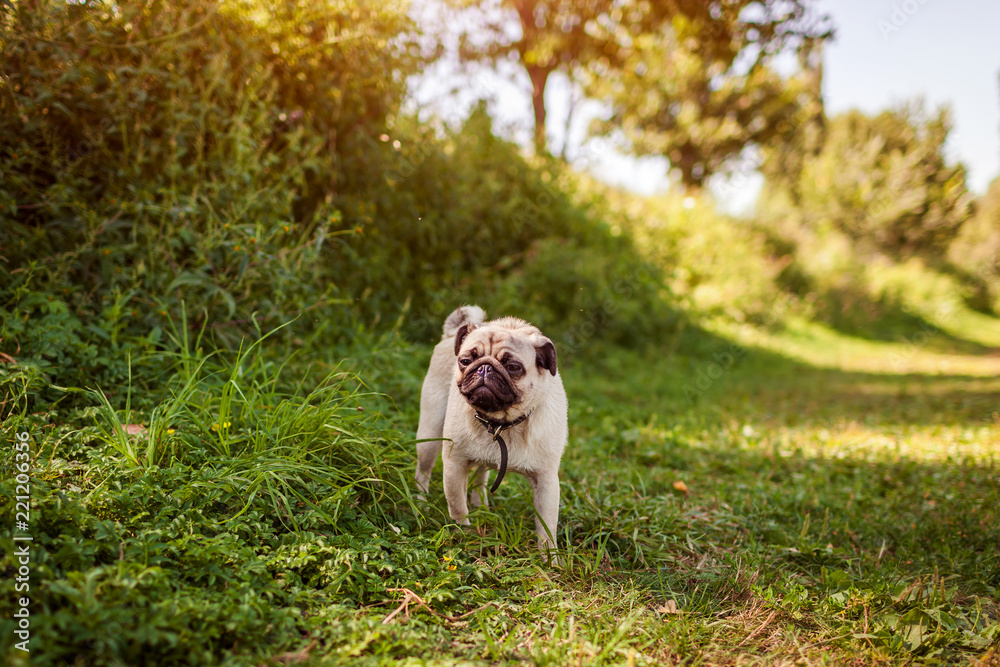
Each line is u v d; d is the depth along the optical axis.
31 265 4.19
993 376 14.00
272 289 4.95
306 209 6.37
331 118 6.39
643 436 6.11
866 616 2.82
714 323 15.44
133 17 4.87
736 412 8.51
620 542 3.58
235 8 5.38
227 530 2.64
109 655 1.84
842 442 6.67
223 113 5.24
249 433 3.28
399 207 7.35
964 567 3.56
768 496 4.61
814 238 26.45
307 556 2.56
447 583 2.70
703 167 23.25
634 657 2.37
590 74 18.59
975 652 2.63
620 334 11.56
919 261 29.55
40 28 4.43
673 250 14.99
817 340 18.95
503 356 3.17
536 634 2.54
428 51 7.83
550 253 10.17
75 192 4.66
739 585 3.16
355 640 2.22
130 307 4.64
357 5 6.06
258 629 2.16
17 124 4.62
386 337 5.75
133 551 2.35
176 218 4.80
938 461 5.89
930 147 29.58
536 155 11.64
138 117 4.92
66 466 2.86
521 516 3.66
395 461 3.66
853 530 4.07
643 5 14.20
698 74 19.72
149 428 3.09
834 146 30.34
